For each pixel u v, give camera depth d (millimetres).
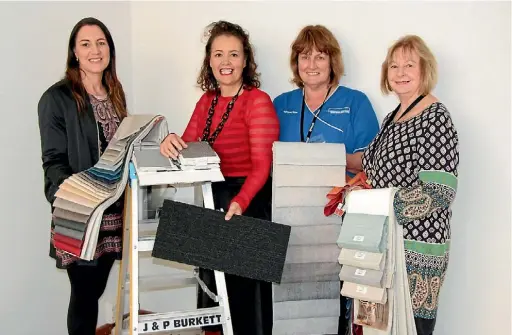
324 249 2178
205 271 2398
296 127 2418
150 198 2461
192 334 2805
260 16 2766
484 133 2248
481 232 2277
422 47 1991
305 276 2176
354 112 2354
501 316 2242
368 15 2502
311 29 2322
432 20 2344
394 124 1999
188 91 2975
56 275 2719
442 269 1921
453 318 2377
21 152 2502
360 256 1903
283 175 2133
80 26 2189
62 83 2193
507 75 2178
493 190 2236
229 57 2229
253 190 2105
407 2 2398
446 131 1848
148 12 3055
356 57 2553
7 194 2453
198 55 2918
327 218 2170
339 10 2570
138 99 3141
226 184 2266
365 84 2543
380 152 1990
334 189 2117
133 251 2023
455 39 2295
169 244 1977
